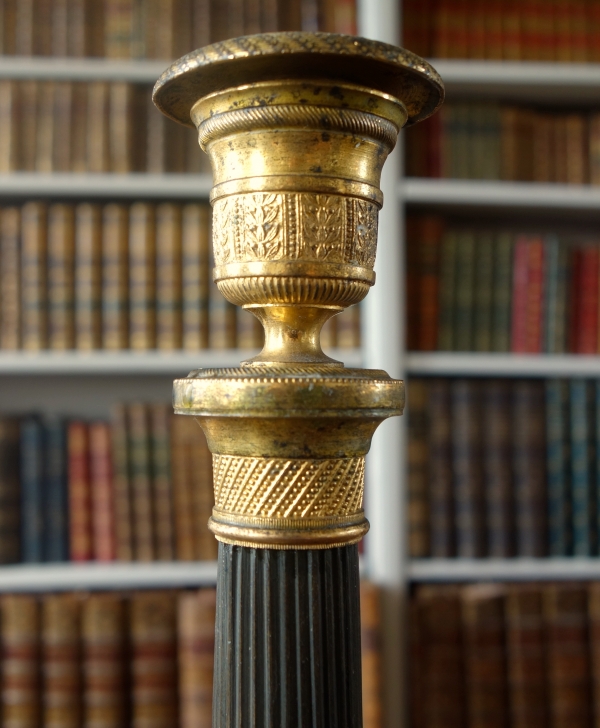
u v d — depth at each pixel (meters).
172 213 1.35
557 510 1.36
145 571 1.32
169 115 0.42
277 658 0.36
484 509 1.36
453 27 1.37
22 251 1.34
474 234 1.38
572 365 1.36
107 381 1.62
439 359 1.35
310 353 0.38
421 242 1.37
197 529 1.35
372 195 0.37
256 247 0.35
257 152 0.35
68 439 1.35
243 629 0.36
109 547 1.34
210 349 1.36
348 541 0.37
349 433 0.36
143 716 1.27
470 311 1.38
